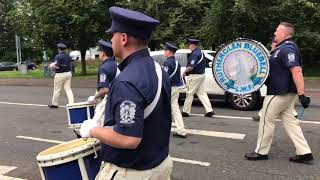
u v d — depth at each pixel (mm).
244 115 10648
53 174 3205
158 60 12531
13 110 12195
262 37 21203
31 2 27094
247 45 7840
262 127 6555
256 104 11383
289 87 6188
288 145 7445
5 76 31734
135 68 2627
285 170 6086
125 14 2660
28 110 12125
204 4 23156
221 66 8094
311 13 20203
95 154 3244
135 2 23125
